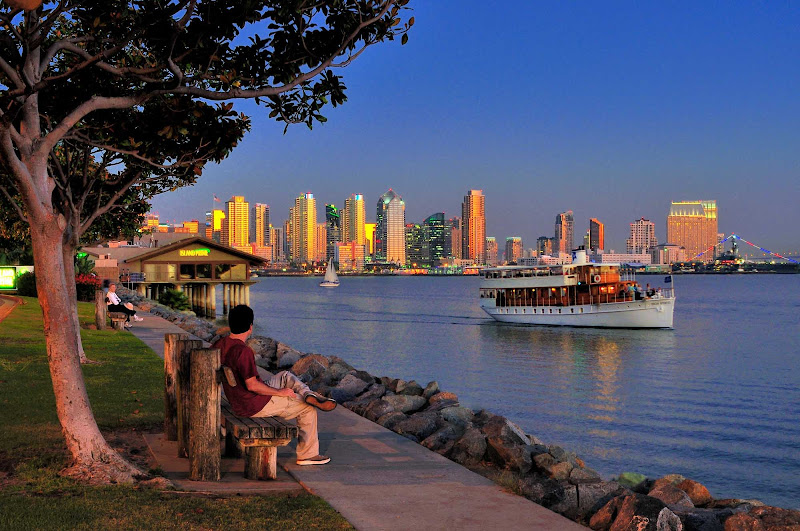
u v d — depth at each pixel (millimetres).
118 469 7770
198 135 12273
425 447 10445
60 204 15727
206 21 9117
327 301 163250
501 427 10211
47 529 5859
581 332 77688
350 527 6371
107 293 30344
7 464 8164
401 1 9688
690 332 78812
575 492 7980
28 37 7523
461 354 58312
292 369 20125
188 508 6652
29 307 35156
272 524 6293
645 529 6340
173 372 9891
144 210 20438
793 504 18875
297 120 10656
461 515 6848
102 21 8672
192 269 83750
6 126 7219
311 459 8773
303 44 9602
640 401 36094
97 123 12195
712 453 24688
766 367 51375
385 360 54188
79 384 7945
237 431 7609
